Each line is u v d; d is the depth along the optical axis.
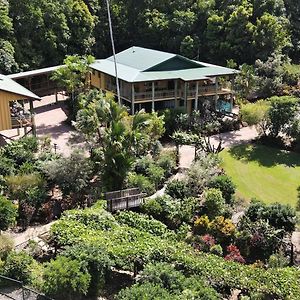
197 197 27.22
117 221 23.94
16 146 31.34
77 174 27.19
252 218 24.33
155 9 63.41
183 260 19.45
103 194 26.64
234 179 32.75
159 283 18.11
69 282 17.95
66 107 46.59
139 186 28.11
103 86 46.91
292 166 35.03
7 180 26.27
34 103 49.97
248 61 56.78
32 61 54.81
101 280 19.08
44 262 21.02
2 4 53.62
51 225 23.20
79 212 23.67
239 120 42.75
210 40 58.72
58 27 57.47
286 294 17.62
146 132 30.36
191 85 44.19
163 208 25.42
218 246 21.84
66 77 42.62
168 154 33.12
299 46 61.97
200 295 17.38
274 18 56.62
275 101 38.59
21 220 24.86
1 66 50.88
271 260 20.94
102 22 63.81
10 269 19.53
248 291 18.30
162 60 44.56
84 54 60.12
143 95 42.41
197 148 33.94
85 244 20.19
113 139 27.55
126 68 45.47
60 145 36.88
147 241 21.12
